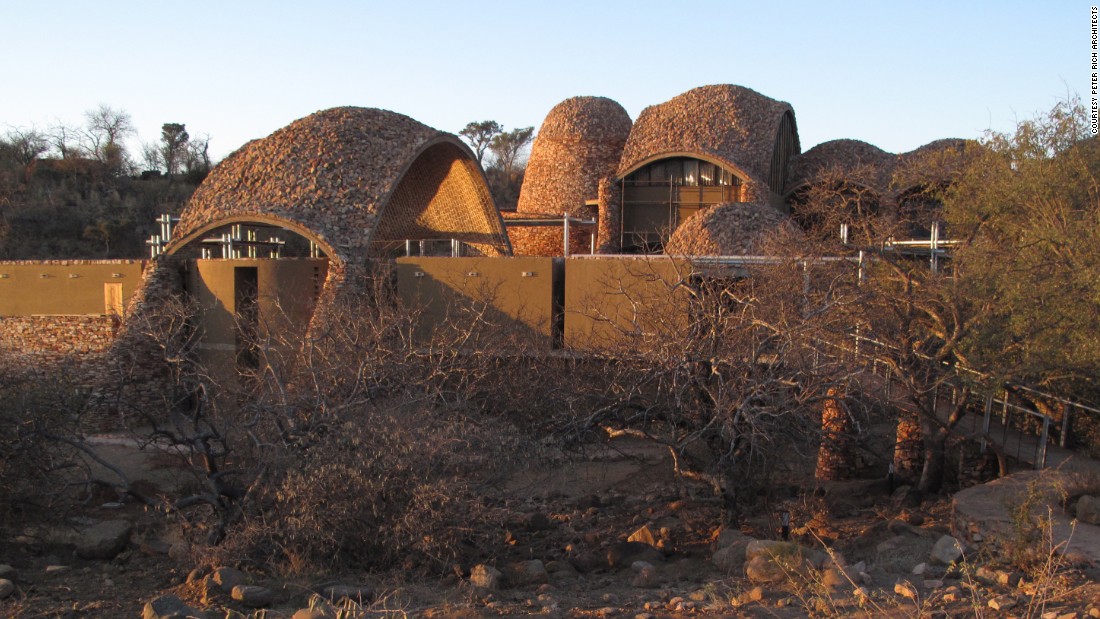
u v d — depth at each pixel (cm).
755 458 1215
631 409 1302
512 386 1489
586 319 2103
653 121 3844
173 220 2659
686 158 3703
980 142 1614
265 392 1262
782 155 3947
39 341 2491
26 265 2767
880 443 1678
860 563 898
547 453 1169
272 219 2422
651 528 1229
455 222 3559
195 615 722
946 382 1319
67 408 1225
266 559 953
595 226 4128
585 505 1507
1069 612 648
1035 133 1556
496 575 907
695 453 1432
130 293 2683
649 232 3750
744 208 2452
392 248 3469
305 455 1031
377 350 1362
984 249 1347
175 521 1260
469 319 2181
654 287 1719
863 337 1320
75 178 5816
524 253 4328
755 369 1145
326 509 955
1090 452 1352
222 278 2483
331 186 2541
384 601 786
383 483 957
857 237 1562
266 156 2666
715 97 3838
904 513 1283
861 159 3825
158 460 1700
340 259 2345
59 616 772
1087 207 1444
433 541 939
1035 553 816
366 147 2677
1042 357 1227
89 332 2473
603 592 896
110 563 1020
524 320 2192
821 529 1203
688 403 1235
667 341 1220
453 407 1238
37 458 1157
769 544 915
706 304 1281
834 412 1423
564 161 4341
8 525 1107
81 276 2723
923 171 1795
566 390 1370
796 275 1357
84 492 1373
